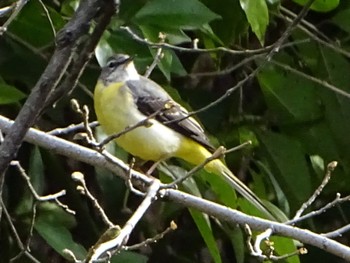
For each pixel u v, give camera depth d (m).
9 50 11.31
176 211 11.92
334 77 12.59
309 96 12.39
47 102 5.33
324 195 13.40
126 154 11.20
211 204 8.87
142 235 12.77
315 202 13.43
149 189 8.43
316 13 13.32
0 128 8.84
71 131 9.34
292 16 12.88
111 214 12.01
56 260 12.22
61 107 11.55
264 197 12.05
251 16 10.25
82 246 11.03
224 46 11.64
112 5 5.00
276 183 12.05
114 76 10.98
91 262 6.43
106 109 10.93
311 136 12.53
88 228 11.98
